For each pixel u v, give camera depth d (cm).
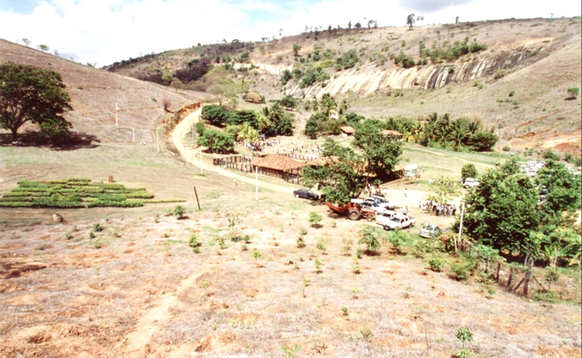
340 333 1580
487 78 14362
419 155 8281
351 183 4466
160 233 3166
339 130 10612
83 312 1712
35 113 5841
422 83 16862
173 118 10356
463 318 1794
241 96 16050
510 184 3120
